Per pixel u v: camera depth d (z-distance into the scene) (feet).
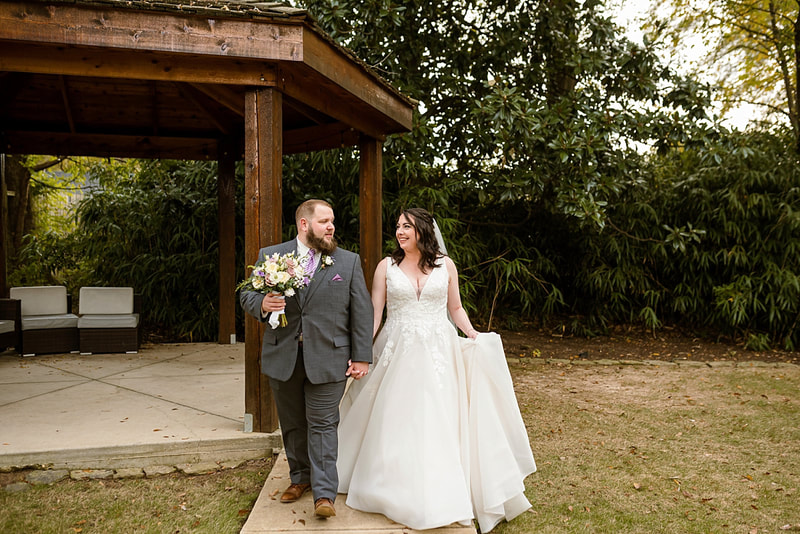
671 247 24.98
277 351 7.99
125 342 19.17
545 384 17.69
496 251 26.12
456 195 24.70
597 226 22.48
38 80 16.99
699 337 25.43
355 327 8.12
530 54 25.85
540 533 8.36
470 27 24.99
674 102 23.04
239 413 12.09
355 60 12.69
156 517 8.45
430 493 7.90
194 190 24.72
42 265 26.89
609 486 10.05
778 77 29.66
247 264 10.89
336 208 23.08
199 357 18.52
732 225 23.70
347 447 9.09
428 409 8.32
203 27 10.22
